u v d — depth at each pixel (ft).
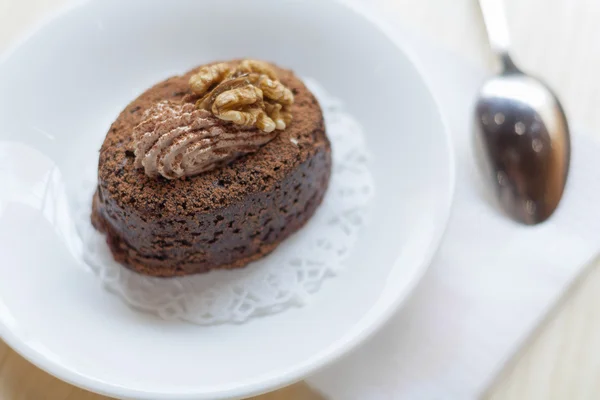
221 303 0.81
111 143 0.81
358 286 0.80
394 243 0.82
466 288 0.83
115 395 0.71
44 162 0.86
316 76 0.94
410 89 0.88
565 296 0.84
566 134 0.91
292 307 0.80
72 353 0.74
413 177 0.85
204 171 0.79
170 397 0.71
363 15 0.92
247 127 0.79
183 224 0.79
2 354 0.80
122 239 0.82
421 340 0.80
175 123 0.77
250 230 0.82
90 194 0.85
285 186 0.81
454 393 0.78
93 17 0.92
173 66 0.94
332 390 0.78
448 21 1.01
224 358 0.75
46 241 0.82
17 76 0.87
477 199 0.88
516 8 1.01
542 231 0.86
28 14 1.00
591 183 0.88
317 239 0.85
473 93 0.94
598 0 1.01
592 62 0.97
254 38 0.94
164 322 0.79
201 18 0.94
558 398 0.79
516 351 0.80
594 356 0.81
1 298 0.76
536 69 0.97
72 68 0.90
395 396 0.78
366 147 0.89
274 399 0.78
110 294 0.81
